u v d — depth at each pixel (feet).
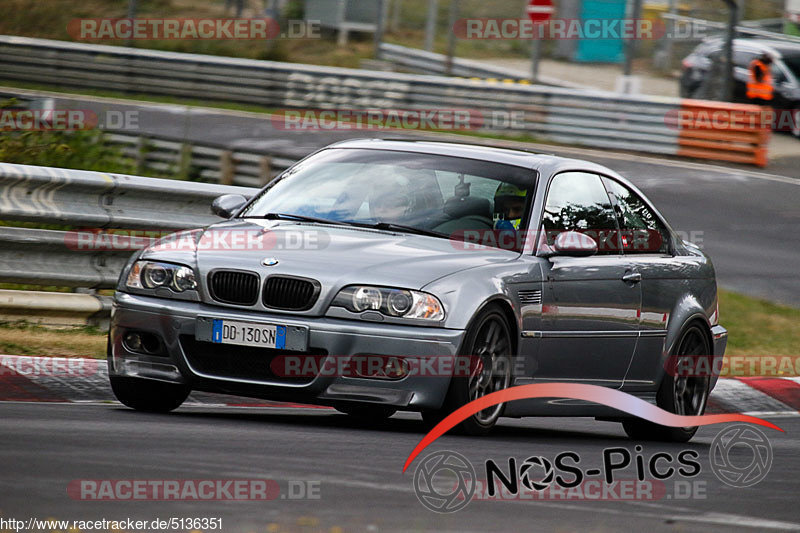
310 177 79.61
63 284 95.76
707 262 92.12
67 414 64.75
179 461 50.34
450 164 78.38
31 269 93.97
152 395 72.02
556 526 44.70
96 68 304.91
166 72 303.27
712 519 49.73
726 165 265.95
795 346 132.26
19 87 304.71
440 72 350.23
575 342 75.66
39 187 94.79
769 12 412.16
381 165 79.10
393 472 52.60
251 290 67.10
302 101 291.17
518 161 79.05
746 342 131.64
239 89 298.15
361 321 65.77
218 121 272.51
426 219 74.28
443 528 42.16
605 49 403.54
